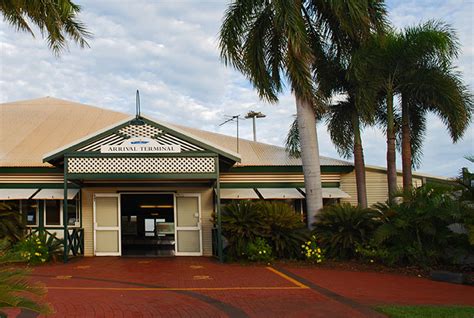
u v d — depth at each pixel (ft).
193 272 46.14
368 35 54.24
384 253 49.75
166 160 53.36
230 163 58.90
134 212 76.59
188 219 61.05
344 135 64.95
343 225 53.31
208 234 60.80
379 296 35.50
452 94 56.80
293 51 52.34
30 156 62.59
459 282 42.27
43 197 57.31
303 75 53.72
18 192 58.75
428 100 58.95
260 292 36.35
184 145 53.67
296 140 66.13
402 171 64.44
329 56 61.41
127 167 52.95
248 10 56.29
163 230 74.74
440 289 39.34
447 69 58.08
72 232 56.65
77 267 49.06
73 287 37.78
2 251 21.93
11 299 18.40
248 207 54.13
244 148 71.92
